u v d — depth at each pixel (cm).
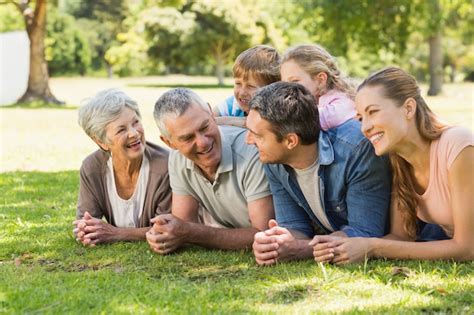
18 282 356
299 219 415
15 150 1195
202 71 6888
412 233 396
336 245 376
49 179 809
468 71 6209
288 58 439
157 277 377
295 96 372
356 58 5431
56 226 521
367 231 392
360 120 378
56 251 443
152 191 458
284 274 365
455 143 367
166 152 465
